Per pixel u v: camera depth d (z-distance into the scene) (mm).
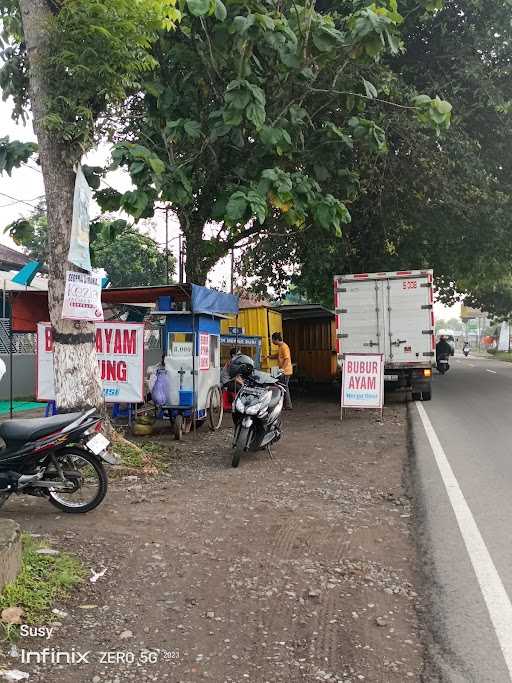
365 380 12641
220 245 13625
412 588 4234
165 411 10320
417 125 13477
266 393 8336
